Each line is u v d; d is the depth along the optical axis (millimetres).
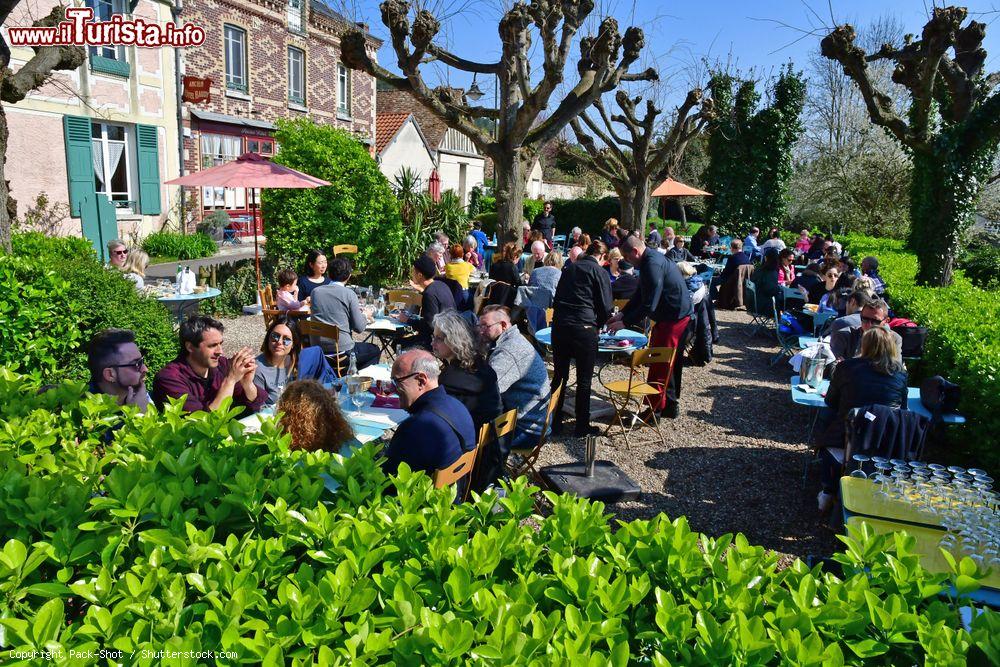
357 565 1882
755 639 1635
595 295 6066
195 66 18703
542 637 1632
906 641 1732
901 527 3002
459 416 3387
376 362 7148
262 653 1546
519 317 8703
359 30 10992
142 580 1789
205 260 17531
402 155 28438
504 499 2422
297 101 23000
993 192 19984
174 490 2229
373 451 2693
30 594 1859
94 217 15695
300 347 5133
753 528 4641
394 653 1587
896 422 4129
